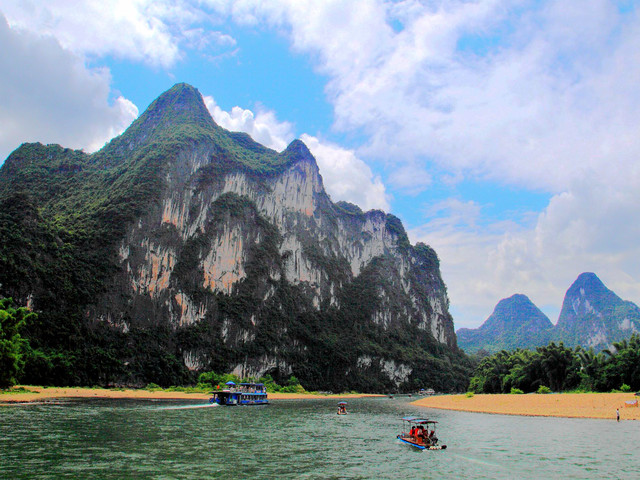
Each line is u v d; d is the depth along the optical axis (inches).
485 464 1125.1
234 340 5728.3
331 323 7623.0
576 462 1148.5
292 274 7470.5
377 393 7042.3
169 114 7677.2
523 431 1750.7
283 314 6609.3
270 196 7465.6
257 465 1050.7
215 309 5644.7
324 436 1574.8
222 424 1801.2
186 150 6082.7
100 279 4549.7
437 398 4517.7
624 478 986.1
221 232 6122.1
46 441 1232.2
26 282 3917.3
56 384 3604.8
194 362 5088.6
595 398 2812.5
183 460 1071.6
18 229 4136.3
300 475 970.1
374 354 7401.6
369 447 1355.8
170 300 5157.5
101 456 1075.3
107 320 4478.3
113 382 4141.2
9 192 6451.8
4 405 2135.8
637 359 3093.0
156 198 5324.8
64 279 4232.3
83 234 4773.6
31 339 3705.7
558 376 3629.4
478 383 4909.0
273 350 6097.4
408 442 1434.5
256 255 6550.2
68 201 6058.1
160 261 5177.2
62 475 899.4
